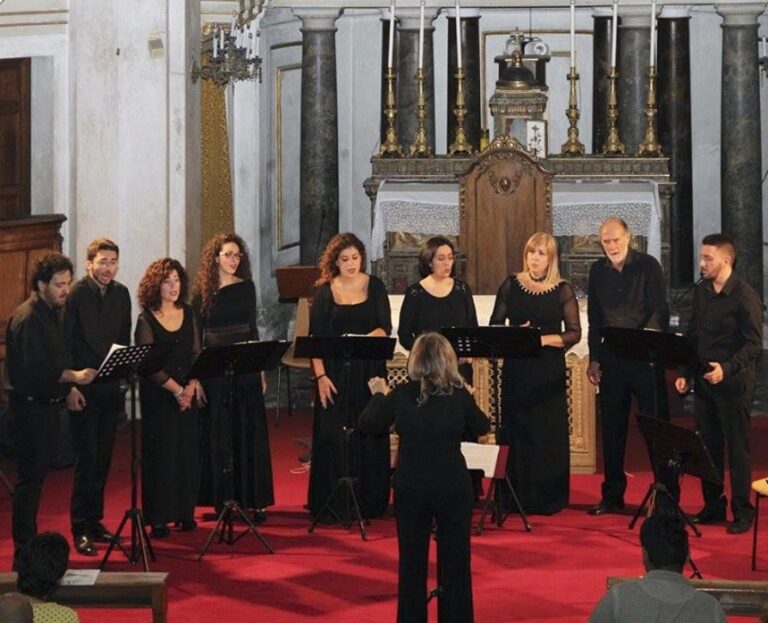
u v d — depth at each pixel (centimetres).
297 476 1141
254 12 1401
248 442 977
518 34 1466
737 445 950
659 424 856
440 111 1733
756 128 1659
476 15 1677
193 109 1351
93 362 927
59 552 575
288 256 1734
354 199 1745
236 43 1380
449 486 718
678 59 1661
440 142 1736
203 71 1345
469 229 1373
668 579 512
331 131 1681
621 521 991
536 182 1366
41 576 571
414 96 1680
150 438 941
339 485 960
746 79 1648
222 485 977
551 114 1731
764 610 495
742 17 1641
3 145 1372
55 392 867
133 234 1329
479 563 888
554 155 1432
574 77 1432
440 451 721
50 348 859
